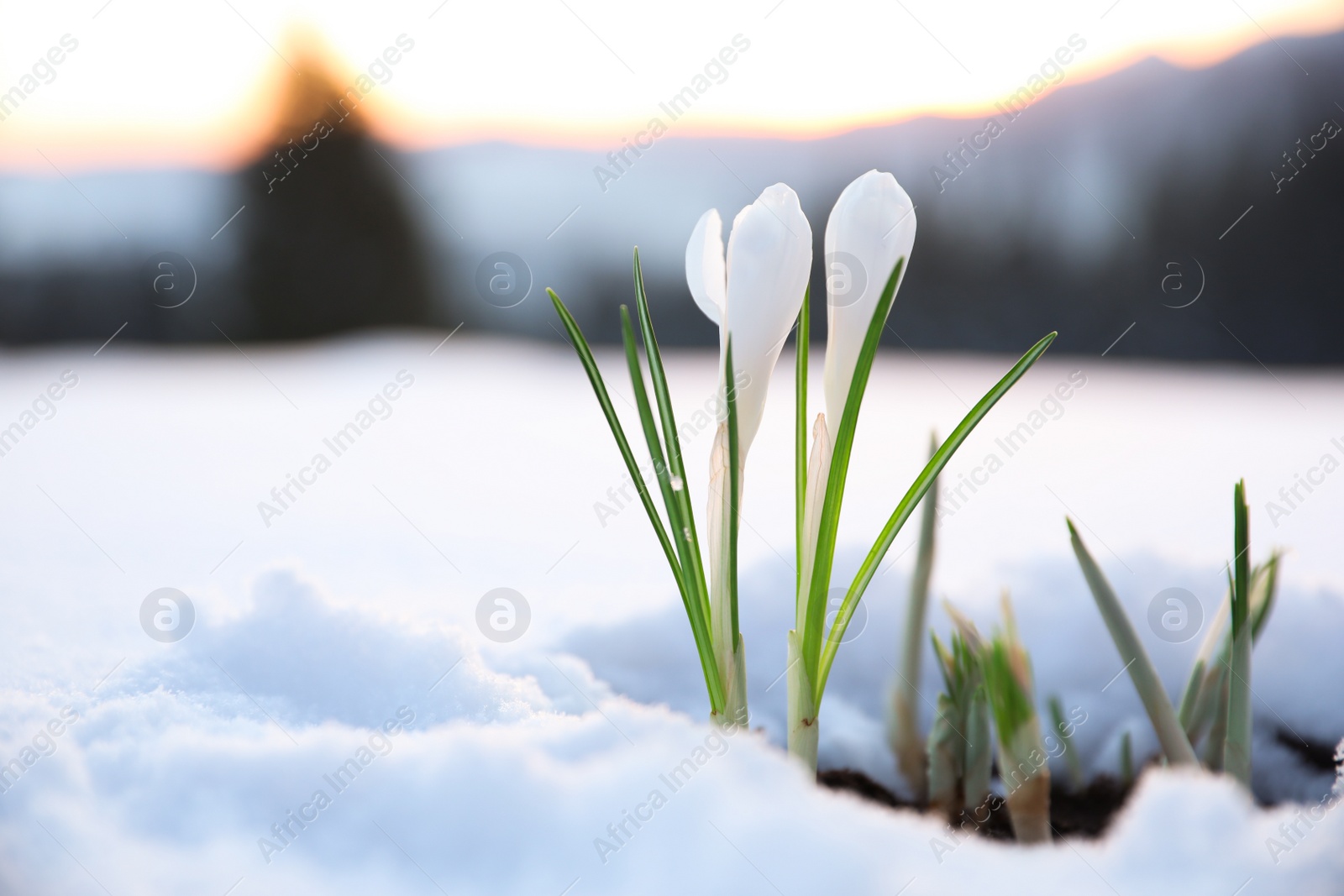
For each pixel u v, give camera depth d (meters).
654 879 0.42
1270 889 0.42
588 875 0.43
